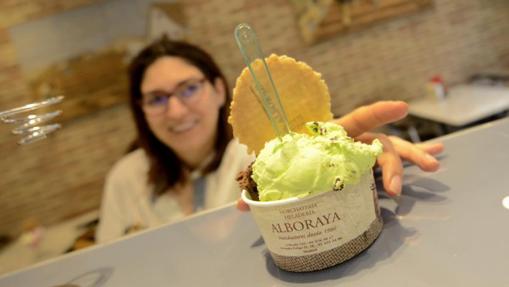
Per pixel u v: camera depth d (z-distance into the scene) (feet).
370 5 8.78
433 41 9.30
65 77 7.72
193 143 4.78
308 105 1.83
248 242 1.94
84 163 8.02
